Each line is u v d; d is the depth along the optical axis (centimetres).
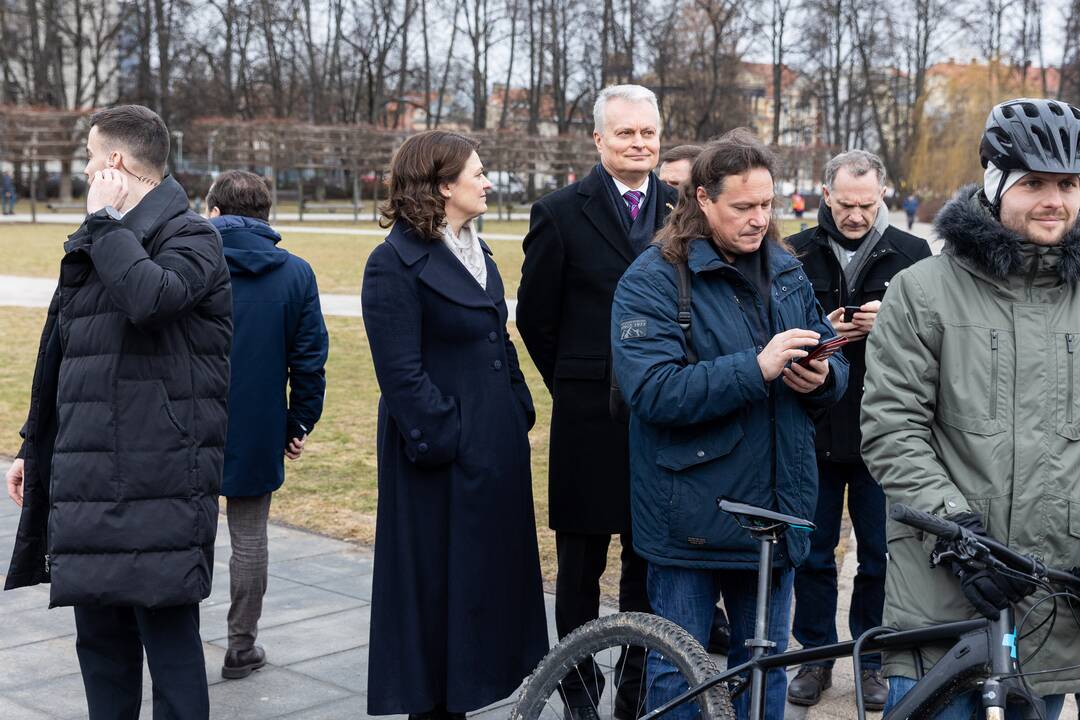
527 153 4784
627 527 389
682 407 300
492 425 366
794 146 5275
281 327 434
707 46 5819
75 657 442
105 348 310
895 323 270
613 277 393
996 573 228
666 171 469
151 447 309
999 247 257
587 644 298
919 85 5847
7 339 1357
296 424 448
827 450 416
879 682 421
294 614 495
